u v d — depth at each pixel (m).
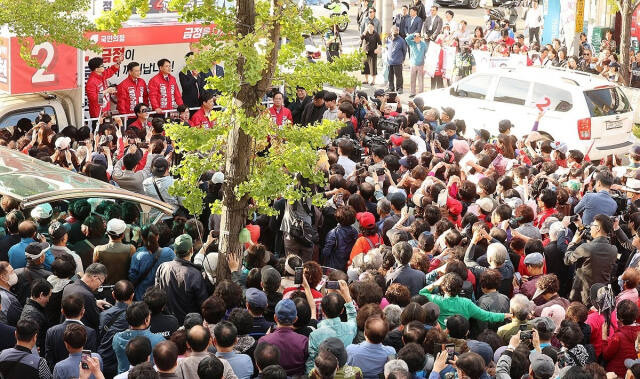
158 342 7.39
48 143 13.88
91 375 7.39
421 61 24.75
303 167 9.65
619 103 19.75
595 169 14.08
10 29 14.52
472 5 36.94
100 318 8.37
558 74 20.03
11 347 8.16
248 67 8.98
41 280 8.45
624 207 12.95
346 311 8.62
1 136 14.49
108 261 9.60
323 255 11.38
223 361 7.21
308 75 9.65
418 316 8.20
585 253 10.94
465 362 7.14
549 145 15.84
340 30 31.38
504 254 9.87
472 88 20.94
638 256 11.27
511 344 8.16
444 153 15.31
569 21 25.84
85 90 16.83
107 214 10.44
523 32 33.94
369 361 7.72
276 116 17.81
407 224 11.66
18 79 15.27
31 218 10.07
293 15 9.58
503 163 14.60
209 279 9.73
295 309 7.86
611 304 9.63
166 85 17.81
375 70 25.97
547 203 12.31
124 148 14.62
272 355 7.26
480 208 11.62
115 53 17.64
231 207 9.70
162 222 10.42
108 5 16.33
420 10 26.61
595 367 7.95
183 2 9.60
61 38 14.48
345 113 16.73
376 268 10.09
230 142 9.55
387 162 13.69
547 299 9.77
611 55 24.92
